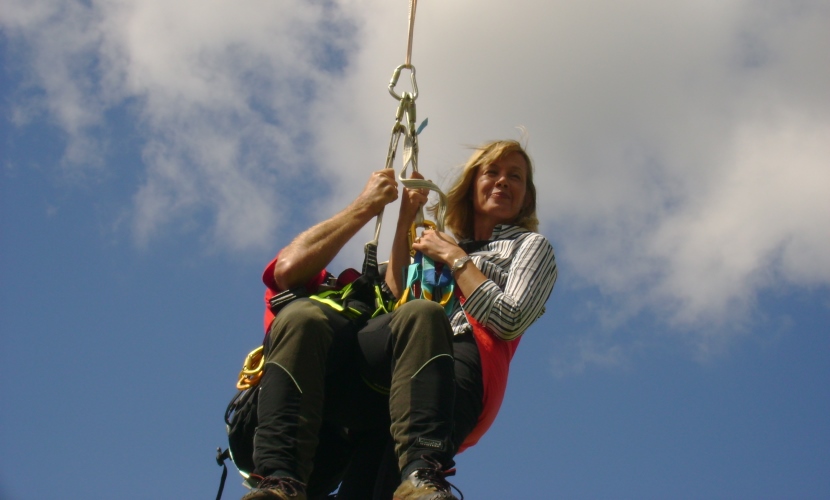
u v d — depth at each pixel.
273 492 3.23
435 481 3.32
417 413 3.46
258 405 3.51
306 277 3.98
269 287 4.07
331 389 3.86
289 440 3.41
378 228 4.28
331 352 3.76
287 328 3.57
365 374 3.80
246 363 3.88
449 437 3.47
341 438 4.18
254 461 3.43
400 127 4.66
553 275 4.24
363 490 3.96
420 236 4.30
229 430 3.86
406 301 4.06
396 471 3.87
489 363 3.94
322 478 4.14
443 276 4.16
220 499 3.95
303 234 4.09
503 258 4.34
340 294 4.02
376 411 3.94
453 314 4.14
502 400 4.07
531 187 4.91
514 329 3.96
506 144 4.81
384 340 3.74
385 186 4.29
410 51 4.82
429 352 3.55
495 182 4.75
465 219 4.85
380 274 4.56
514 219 4.82
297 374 3.50
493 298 3.97
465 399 3.83
